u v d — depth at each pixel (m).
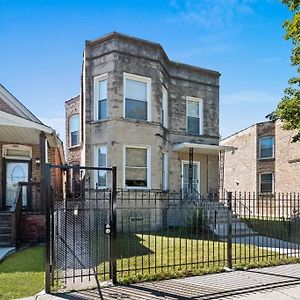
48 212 5.44
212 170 17.52
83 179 12.95
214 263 7.31
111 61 13.48
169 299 5.09
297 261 7.69
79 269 6.67
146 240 9.95
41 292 5.32
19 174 14.36
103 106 13.86
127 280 5.91
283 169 22.38
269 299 5.20
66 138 20.84
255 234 12.22
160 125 14.30
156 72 14.26
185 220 12.76
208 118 17.14
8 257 8.37
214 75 17.45
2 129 11.98
